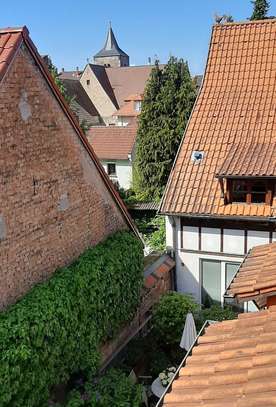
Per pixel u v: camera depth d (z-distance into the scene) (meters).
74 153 12.55
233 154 17.50
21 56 10.18
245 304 17.52
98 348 12.95
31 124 10.64
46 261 11.56
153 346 14.94
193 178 18.09
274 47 20.06
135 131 41.94
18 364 9.34
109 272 13.03
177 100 32.00
